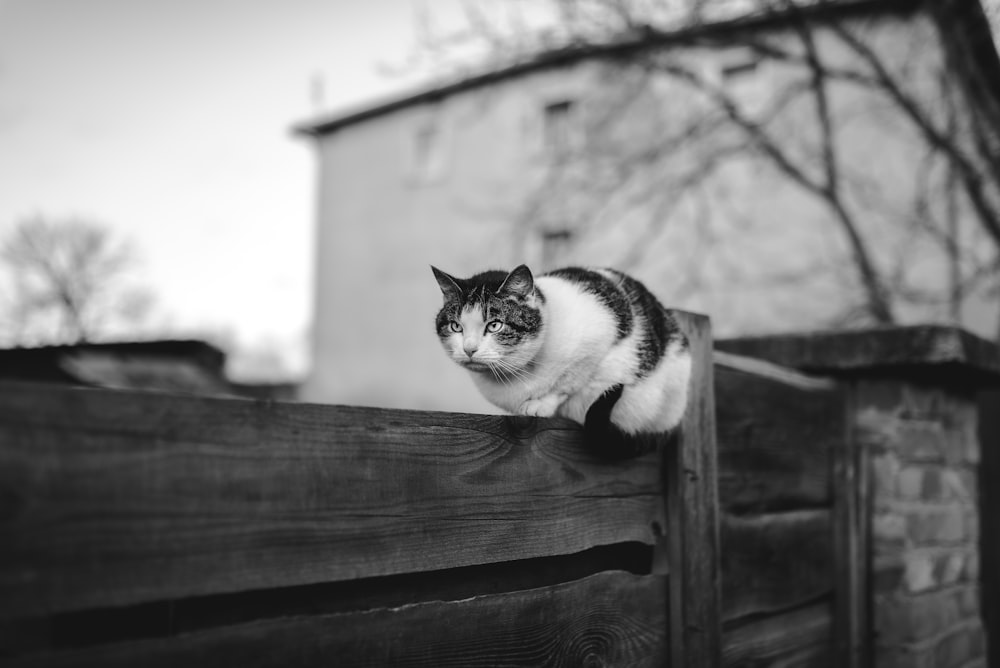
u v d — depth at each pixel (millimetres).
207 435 1086
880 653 2955
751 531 2422
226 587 1094
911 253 9477
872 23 6941
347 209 18750
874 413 3041
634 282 2312
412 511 1377
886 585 2971
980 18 5871
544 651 1640
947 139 6242
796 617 2643
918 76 7730
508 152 15867
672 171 9445
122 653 996
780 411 2627
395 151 18016
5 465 896
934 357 2754
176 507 1046
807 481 2727
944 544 3254
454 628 1435
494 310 2127
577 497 1795
